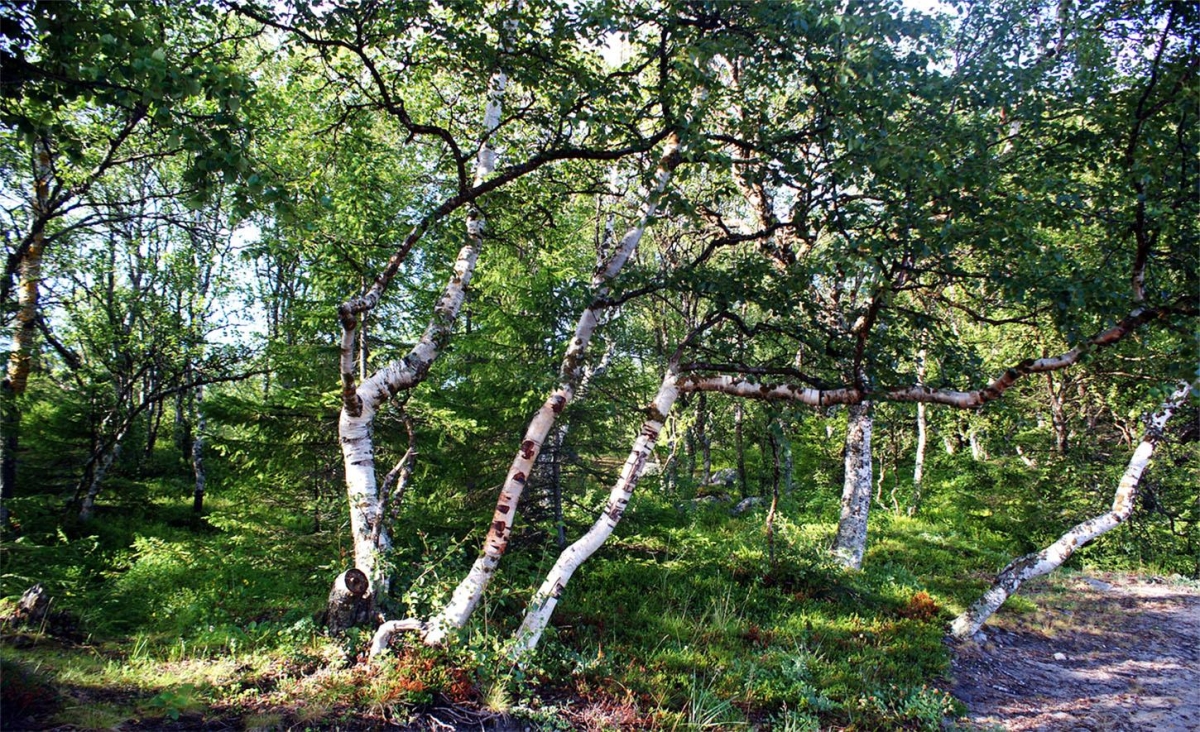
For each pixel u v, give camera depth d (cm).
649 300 1380
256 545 859
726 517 1589
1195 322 519
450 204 665
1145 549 1450
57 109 429
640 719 579
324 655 602
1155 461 1492
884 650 812
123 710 476
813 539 1248
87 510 1196
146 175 1498
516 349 979
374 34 619
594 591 902
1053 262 527
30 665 498
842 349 654
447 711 541
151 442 1792
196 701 504
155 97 372
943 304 713
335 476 924
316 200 618
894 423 1906
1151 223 539
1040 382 1719
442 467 964
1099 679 830
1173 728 679
